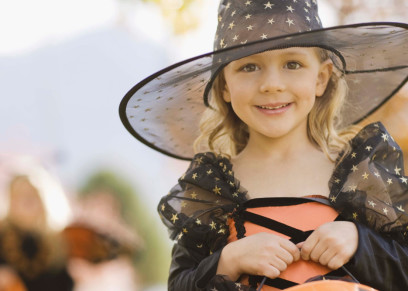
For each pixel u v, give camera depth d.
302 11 2.90
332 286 2.49
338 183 2.85
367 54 3.07
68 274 6.25
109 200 9.38
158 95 3.16
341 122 3.41
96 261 6.48
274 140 2.99
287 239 2.76
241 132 3.29
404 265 2.71
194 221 2.97
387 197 2.80
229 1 2.98
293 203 2.84
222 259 2.78
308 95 2.88
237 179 2.99
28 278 6.09
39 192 6.17
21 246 6.07
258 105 2.88
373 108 3.37
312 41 2.75
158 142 3.42
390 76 3.27
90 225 6.45
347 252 2.67
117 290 7.64
